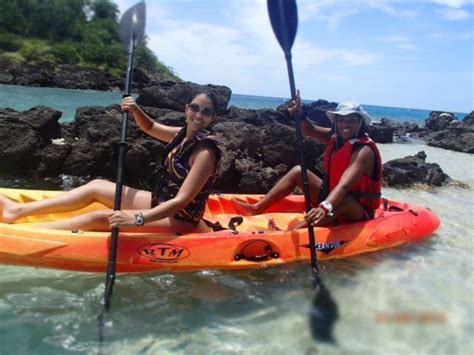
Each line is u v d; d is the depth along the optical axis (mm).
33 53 45125
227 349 2654
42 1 53969
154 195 3844
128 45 4227
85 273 3506
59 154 7262
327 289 3465
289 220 4727
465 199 7418
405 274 3764
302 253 3898
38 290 3256
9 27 51625
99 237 3508
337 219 4324
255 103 59406
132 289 3334
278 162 7852
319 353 2617
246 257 3777
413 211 4875
